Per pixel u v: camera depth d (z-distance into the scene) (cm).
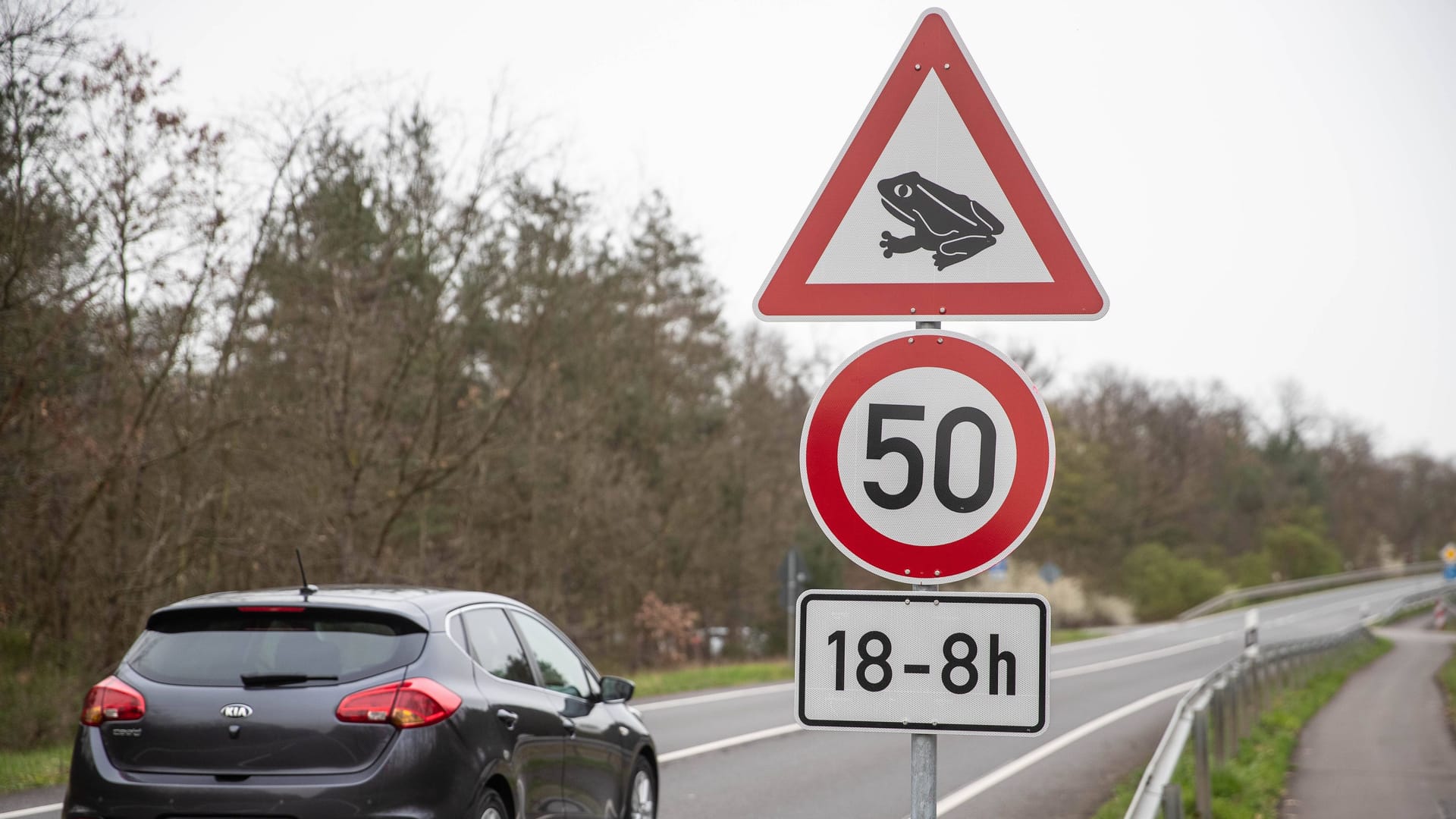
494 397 2289
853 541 321
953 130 328
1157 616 6369
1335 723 1731
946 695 317
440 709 589
